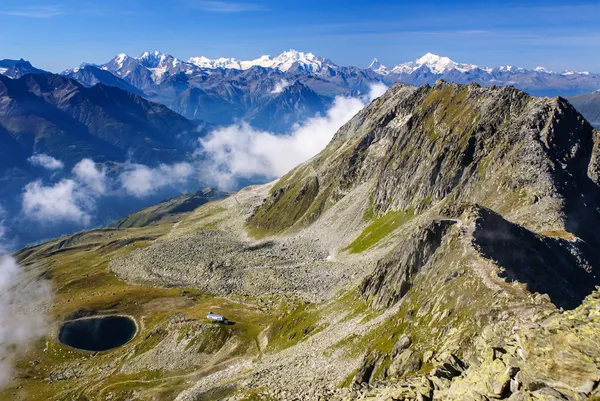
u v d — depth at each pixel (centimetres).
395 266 12556
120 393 15800
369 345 9850
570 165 16825
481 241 10144
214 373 14988
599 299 3334
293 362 11662
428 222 11719
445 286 9138
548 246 11200
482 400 3341
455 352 6781
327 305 15175
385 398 4688
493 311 7369
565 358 3019
